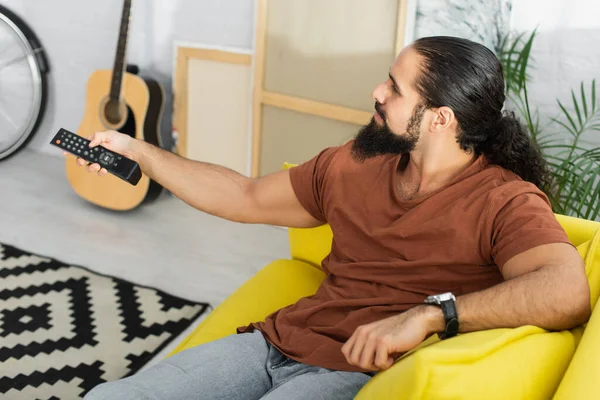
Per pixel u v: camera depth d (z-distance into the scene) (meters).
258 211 1.65
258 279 1.79
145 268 2.66
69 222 2.98
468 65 1.38
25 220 2.96
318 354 1.36
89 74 3.43
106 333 2.27
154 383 1.30
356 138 1.48
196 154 3.26
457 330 1.18
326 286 1.49
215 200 1.64
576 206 2.48
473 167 1.42
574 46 2.50
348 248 1.49
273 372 1.40
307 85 2.79
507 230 1.29
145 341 2.24
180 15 3.15
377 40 2.57
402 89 1.41
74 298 2.43
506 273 1.26
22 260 2.63
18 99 3.59
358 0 2.58
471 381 0.95
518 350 1.04
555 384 1.08
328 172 1.55
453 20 2.45
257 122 2.96
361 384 1.30
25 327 2.26
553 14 2.50
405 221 1.40
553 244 1.23
